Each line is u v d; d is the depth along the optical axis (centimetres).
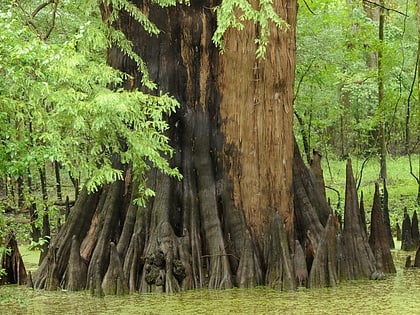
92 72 859
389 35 2742
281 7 1272
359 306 1027
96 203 1304
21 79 762
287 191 1299
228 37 1277
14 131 779
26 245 1853
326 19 2359
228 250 1255
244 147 1285
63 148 802
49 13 1284
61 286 1250
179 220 1270
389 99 2409
